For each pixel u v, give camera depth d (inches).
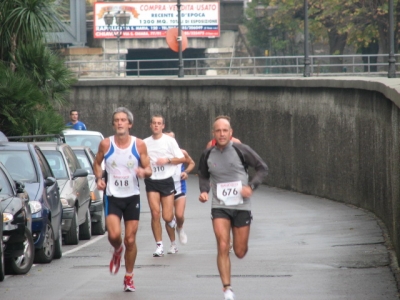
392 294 886.4
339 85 2180.1
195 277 1026.7
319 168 2407.7
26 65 1852.9
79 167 1647.4
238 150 864.9
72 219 1444.4
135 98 3683.6
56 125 1808.6
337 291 910.4
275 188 2719.0
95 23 5502.0
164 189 1241.4
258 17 6127.0
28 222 1109.1
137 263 1168.2
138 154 927.7
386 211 1567.4
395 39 4527.6
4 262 1077.8
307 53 2989.7
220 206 864.3
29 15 1827.0
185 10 5684.1
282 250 1309.1
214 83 3164.4
